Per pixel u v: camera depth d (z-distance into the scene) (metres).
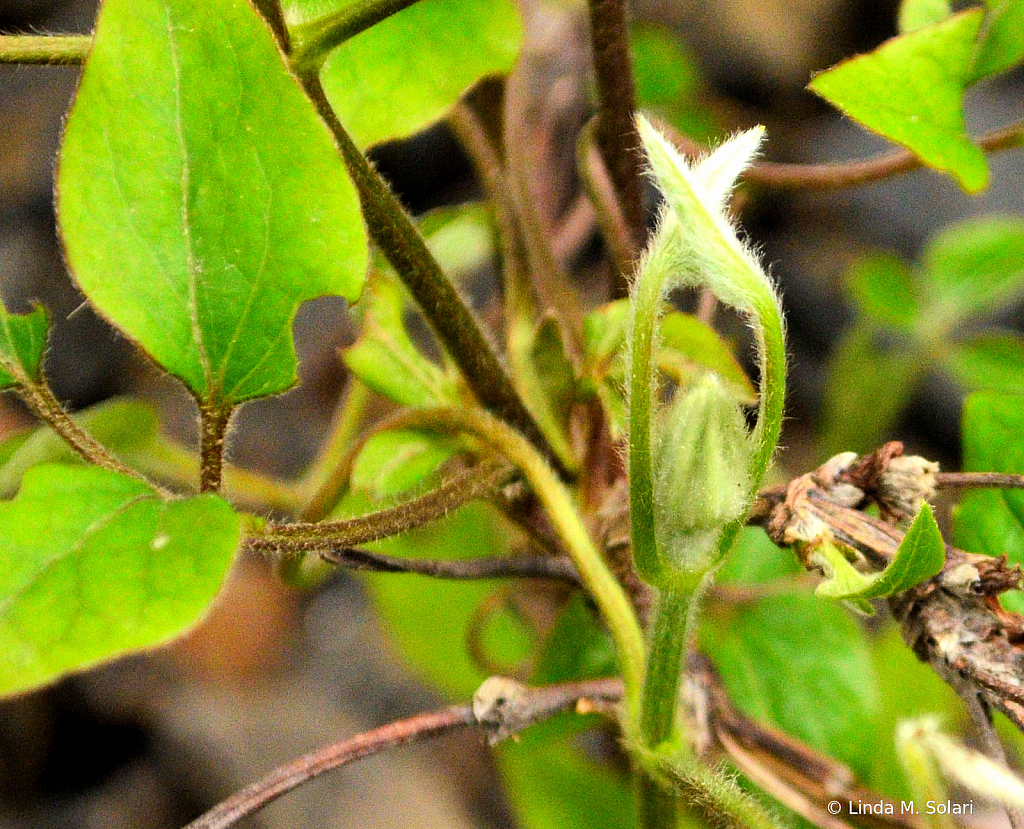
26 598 0.18
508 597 0.33
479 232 0.35
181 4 0.19
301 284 0.20
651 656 0.22
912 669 0.33
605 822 0.30
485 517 0.33
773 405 0.20
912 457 0.22
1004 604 0.23
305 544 0.21
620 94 0.25
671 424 0.20
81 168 0.19
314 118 0.20
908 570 0.20
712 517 0.20
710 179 0.19
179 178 0.20
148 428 0.28
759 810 0.22
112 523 0.19
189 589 0.19
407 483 0.24
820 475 0.22
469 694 0.34
